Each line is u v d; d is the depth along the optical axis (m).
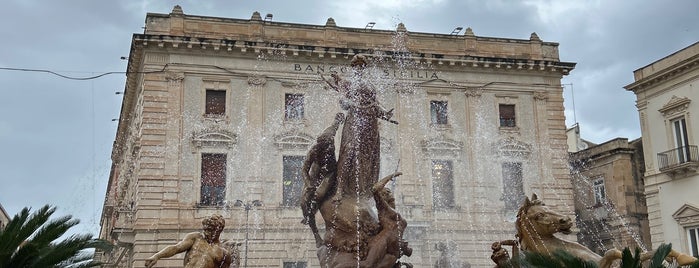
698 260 5.90
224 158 31.69
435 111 34.84
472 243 32.31
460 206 33.16
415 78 34.72
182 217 30.23
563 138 36.16
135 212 30.55
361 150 10.24
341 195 10.00
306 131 32.59
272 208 31.02
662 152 33.88
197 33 32.66
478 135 34.81
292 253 30.19
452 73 35.50
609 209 38.12
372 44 34.69
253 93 32.66
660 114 34.25
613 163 38.25
